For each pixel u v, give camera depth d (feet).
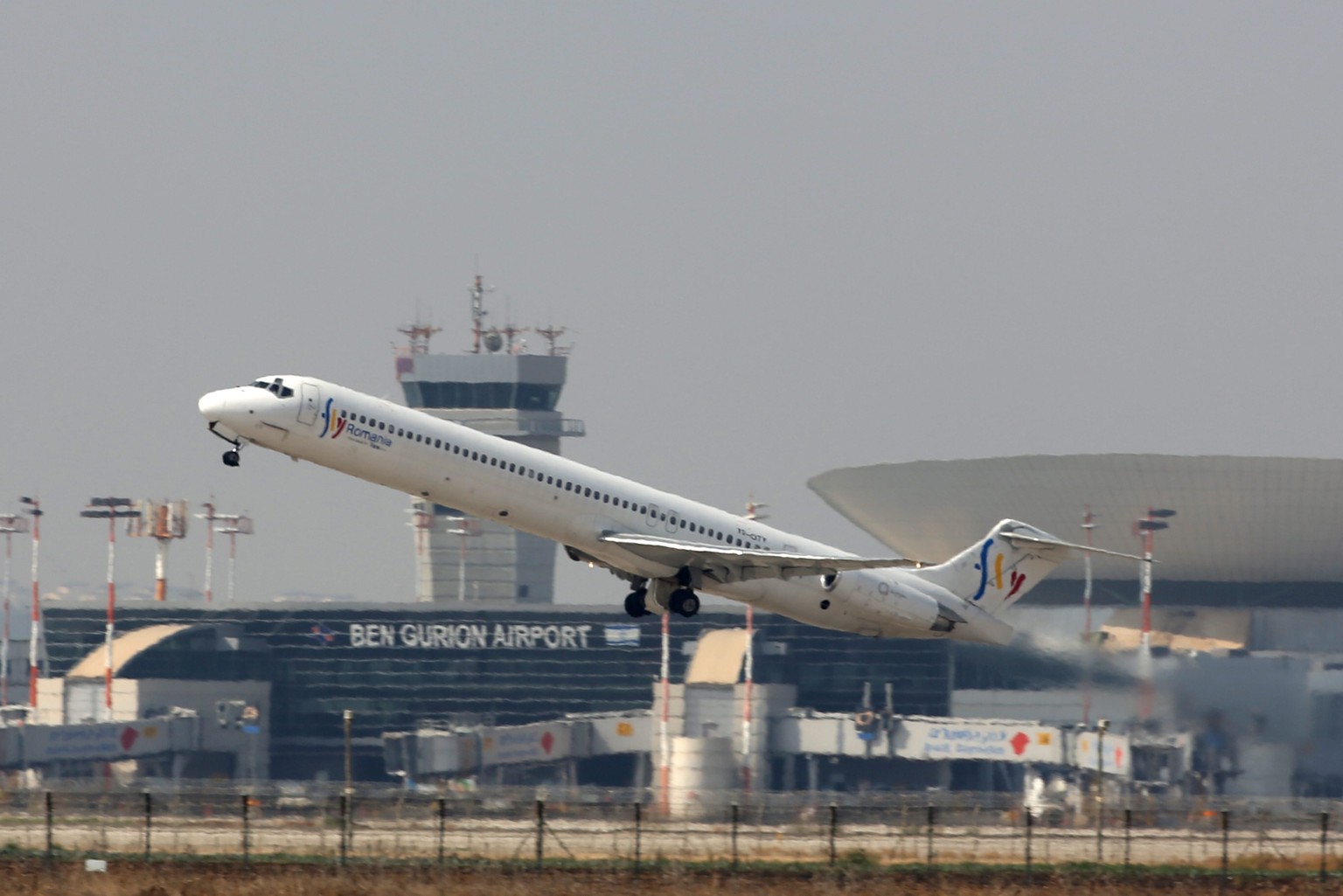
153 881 559.79
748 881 575.79
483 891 544.62
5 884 552.82
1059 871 615.16
